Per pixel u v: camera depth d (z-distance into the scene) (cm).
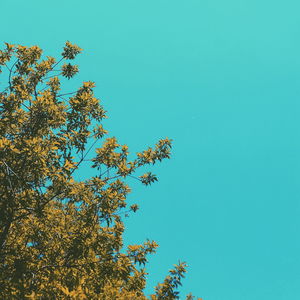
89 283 940
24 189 848
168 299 1143
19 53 1186
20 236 990
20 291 783
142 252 1020
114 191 1083
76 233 968
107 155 1145
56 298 845
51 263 932
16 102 1014
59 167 938
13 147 807
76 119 1102
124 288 1086
